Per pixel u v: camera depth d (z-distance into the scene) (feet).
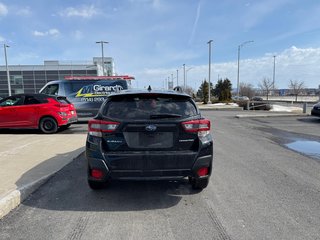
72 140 29.14
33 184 15.11
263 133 36.86
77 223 11.43
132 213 12.38
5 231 10.78
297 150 25.93
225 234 10.53
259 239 10.18
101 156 12.61
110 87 47.75
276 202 13.60
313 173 18.53
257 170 19.13
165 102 13.33
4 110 34.96
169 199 13.97
